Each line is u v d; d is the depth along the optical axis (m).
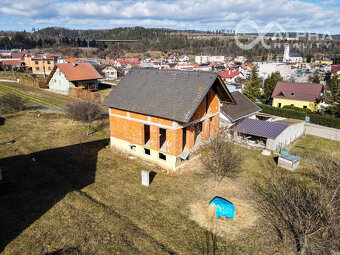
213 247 12.30
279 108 44.12
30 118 32.56
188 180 18.56
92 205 15.09
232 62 150.12
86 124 31.03
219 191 17.27
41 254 11.44
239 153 22.75
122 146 22.95
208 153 21.77
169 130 18.81
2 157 21.28
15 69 91.88
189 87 19.03
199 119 21.06
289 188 16.92
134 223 13.79
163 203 15.73
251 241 12.72
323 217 11.14
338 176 13.52
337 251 10.03
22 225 13.24
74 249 11.77
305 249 11.02
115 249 11.86
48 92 53.91
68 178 18.38
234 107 31.44
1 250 11.59
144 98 20.50
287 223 13.09
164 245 12.32
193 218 14.42
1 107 33.91
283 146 27.39
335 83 47.84
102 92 56.16
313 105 45.16
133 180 18.41
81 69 56.69
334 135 33.66
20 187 16.83
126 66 121.81
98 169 19.92
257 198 16.48
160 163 20.33
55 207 14.80
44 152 22.77
